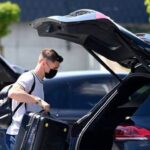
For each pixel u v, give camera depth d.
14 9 37.66
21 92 13.13
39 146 12.27
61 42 43.00
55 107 19.41
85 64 42.56
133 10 44.06
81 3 43.81
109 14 43.47
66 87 19.75
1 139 13.89
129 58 12.50
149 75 12.20
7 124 13.78
